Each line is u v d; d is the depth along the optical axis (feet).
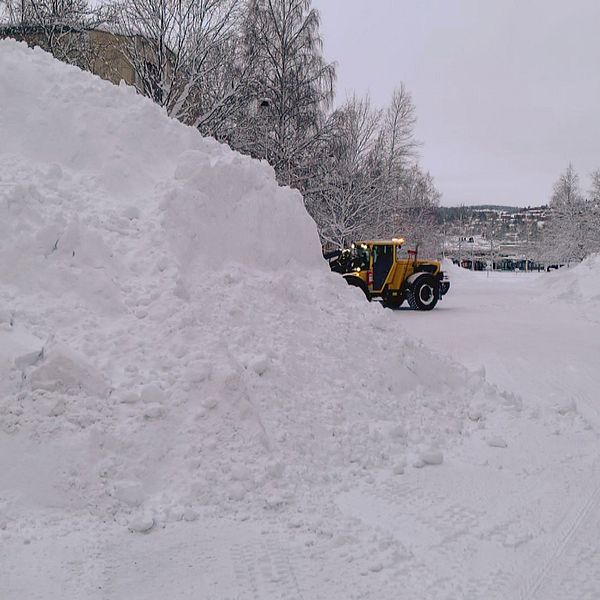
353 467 15.43
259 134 72.49
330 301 21.95
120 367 15.34
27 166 20.48
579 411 22.70
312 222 24.35
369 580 10.41
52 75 23.93
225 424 14.60
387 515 13.05
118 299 17.08
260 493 13.38
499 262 312.91
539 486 15.02
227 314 18.26
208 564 10.78
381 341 21.06
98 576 10.30
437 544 11.82
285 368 17.51
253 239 21.97
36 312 15.93
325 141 79.25
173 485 13.29
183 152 23.18
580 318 55.26
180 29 64.64
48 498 12.48
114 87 24.49
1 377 13.92
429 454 16.19
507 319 54.08
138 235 19.49
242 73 70.18
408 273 62.95
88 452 13.19
